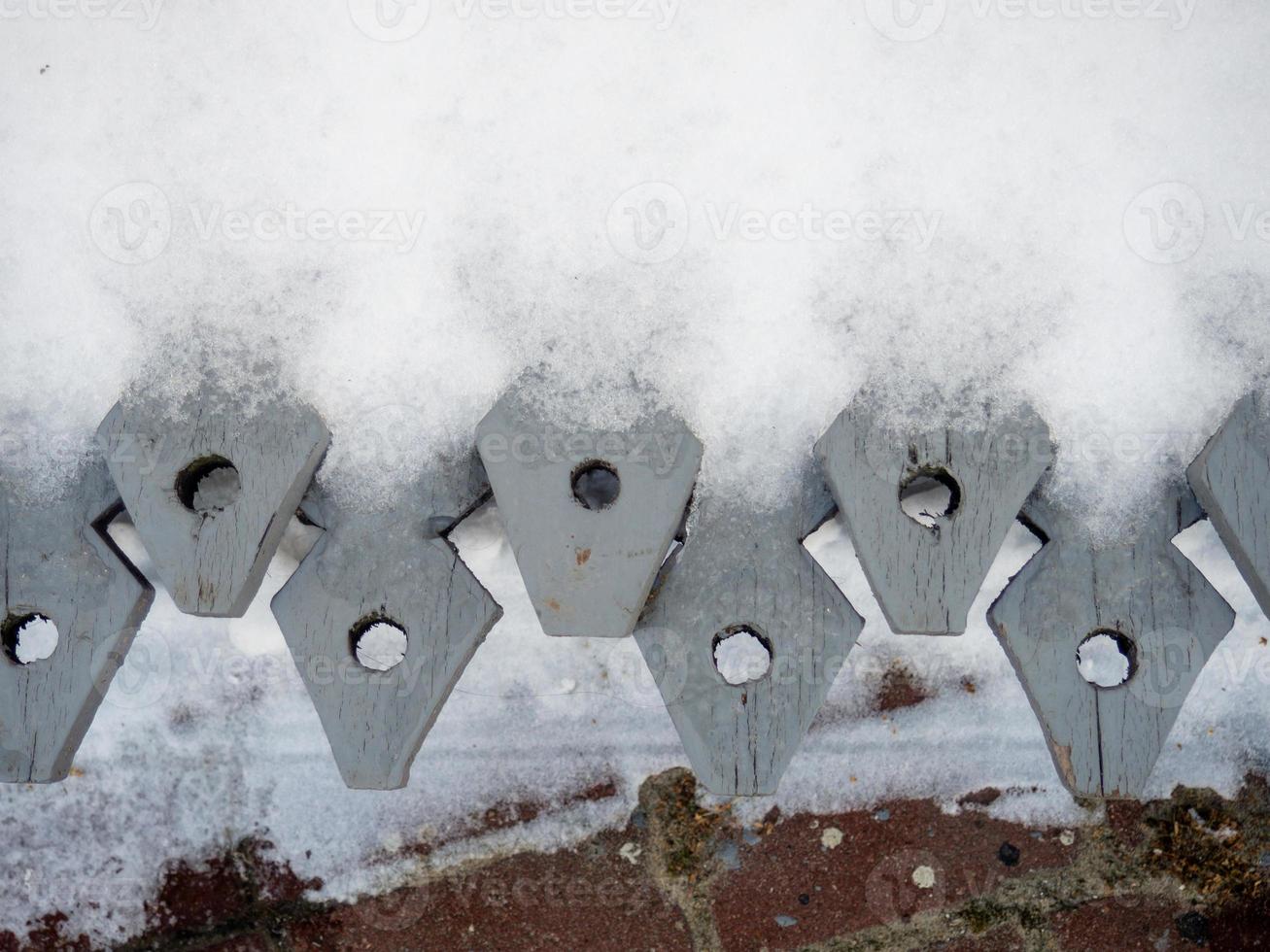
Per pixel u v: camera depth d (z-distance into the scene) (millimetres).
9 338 472
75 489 462
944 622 426
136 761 621
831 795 617
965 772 615
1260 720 612
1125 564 446
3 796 623
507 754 618
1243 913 617
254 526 434
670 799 617
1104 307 468
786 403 459
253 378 455
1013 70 476
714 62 473
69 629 454
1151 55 478
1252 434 447
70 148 480
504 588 583
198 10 481
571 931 618
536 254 465
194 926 624
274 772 620
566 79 472
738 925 618
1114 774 432
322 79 477
